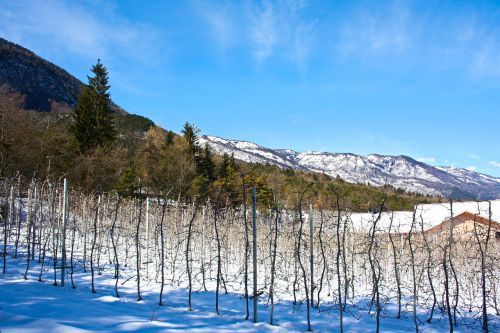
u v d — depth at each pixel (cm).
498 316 859
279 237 1241
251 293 916
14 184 1171
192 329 535
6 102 2348
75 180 2409
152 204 1484
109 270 1033
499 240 1239
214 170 3959
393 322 759
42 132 2566
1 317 442
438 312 868
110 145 3212
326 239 1135
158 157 3447
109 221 1338
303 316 741
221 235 1292
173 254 1291
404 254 1141
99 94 3406
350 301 910
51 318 483
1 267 888
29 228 1012
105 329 467
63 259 788
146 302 720
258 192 1908
